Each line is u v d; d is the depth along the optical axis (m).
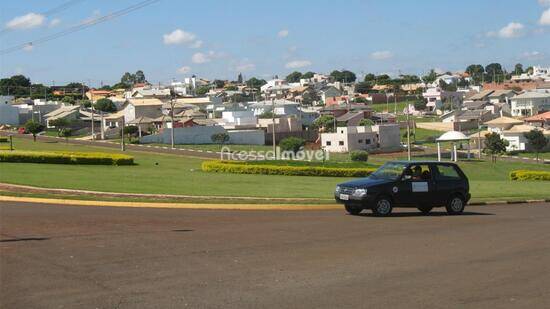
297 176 41.31
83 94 187.00
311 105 178.38
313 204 23.42
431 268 11.39
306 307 8.62
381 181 20.41
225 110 128.62
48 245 13.10
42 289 9.47
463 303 8.96
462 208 21.75
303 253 12.67
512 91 169.75
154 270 10.83
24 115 117.19
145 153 68.50
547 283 10.27
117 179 32.00
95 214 18.73
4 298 8.95
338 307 8.64
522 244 14.41
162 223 16.86
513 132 96.75
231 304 8.73
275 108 133.75
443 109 166.12
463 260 12.23
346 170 42.88
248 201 23.75
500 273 11.03
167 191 26.89
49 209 20.12
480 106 154.00
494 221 19.48
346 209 21.42
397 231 16.34
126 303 8.73
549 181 48.50
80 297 9.03
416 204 20.78
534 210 24.61
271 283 10.01
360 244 13.99
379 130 93.44
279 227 16.61
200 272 10.73
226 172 41.78
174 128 91.31
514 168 69.94
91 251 12.48
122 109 120.31
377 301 8.99
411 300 9.08
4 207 20.61
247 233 15.31
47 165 40.91
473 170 67.00
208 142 93.94
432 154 85.94
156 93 164.50
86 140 89.25
